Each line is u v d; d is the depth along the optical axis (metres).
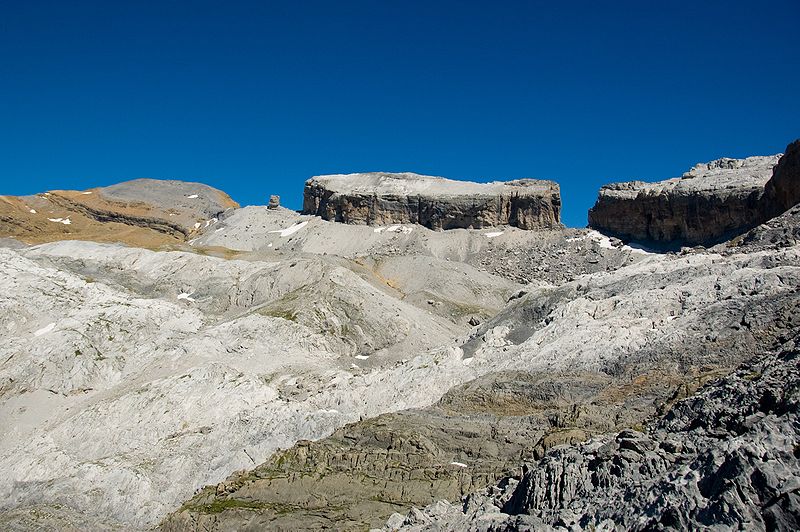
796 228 84.50
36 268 128.88
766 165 188.38
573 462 41.50
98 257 154.88
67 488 76.38
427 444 65.25
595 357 70.06
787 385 40.34
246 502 64.38
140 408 90.38
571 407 63.19
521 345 79.88
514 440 62.53
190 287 146.12
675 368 63.69
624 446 41.19
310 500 62.25
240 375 95.75
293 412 83.75
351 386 89.00
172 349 110.38
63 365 104.25
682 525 30.58
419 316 134.00
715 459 33.75
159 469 77.94
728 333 64.56
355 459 66.06
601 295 83.00
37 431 92.75
